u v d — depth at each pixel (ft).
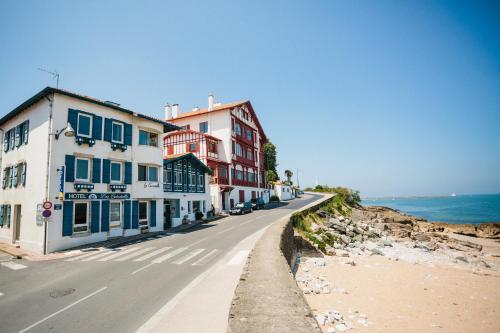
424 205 484.33
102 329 20.47
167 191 87.76
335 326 28.81
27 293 29.09
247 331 13.46
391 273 52.34
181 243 56.13
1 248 57.82
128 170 70.59
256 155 175.52
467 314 34.37
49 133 55.72
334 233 83.82
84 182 61.26
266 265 27.02
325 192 220.02
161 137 81.20
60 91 56.90
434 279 49.93
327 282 43.47
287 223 57.88
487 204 432.25
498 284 47.62
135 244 58.18
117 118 69.62
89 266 40.19
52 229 53.52
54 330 20.62
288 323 14.32
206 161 122.21
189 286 29.30
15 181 68.03
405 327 29.91
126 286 30.14
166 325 20.20
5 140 76.74
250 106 168.86
